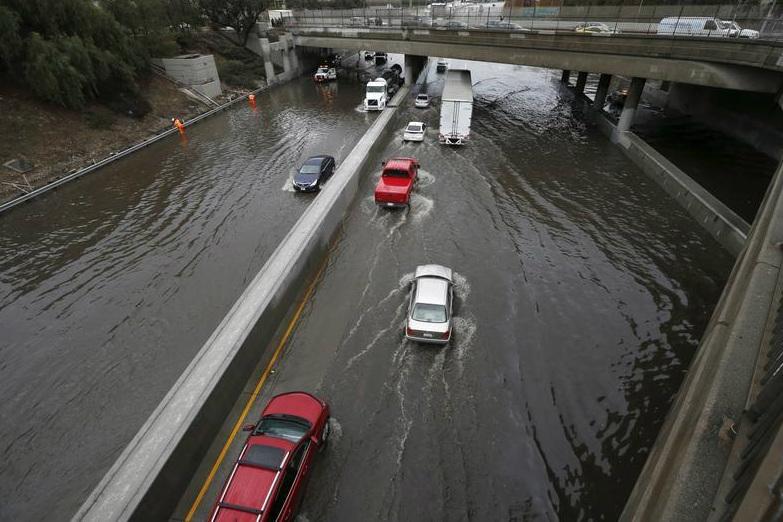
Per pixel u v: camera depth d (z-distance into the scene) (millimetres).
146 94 37281
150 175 26906
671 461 6777
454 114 28078
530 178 24375
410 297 14562
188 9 48844
